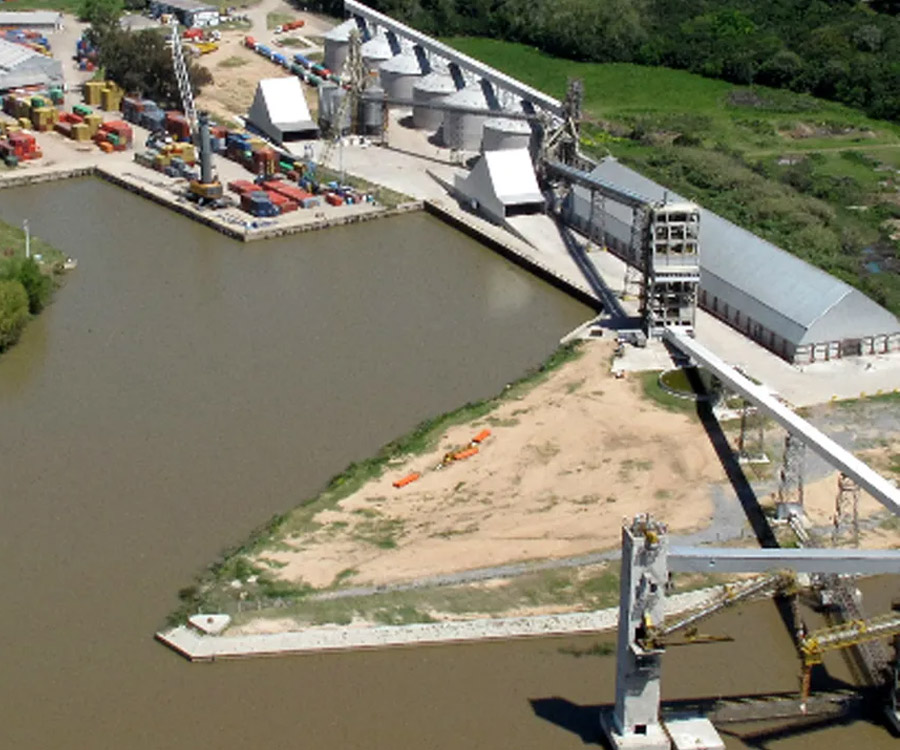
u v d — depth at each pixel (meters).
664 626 113.06
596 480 157.38
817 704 120.50
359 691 122.25
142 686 122.50
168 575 138.62
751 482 156.75
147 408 174.00
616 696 116.44
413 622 130.75
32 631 129.75
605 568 139.75
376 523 147.75
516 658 127.06
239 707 120.06
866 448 165.38
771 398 156.88
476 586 136.62
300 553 141.62
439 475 158.00
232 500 152.75
